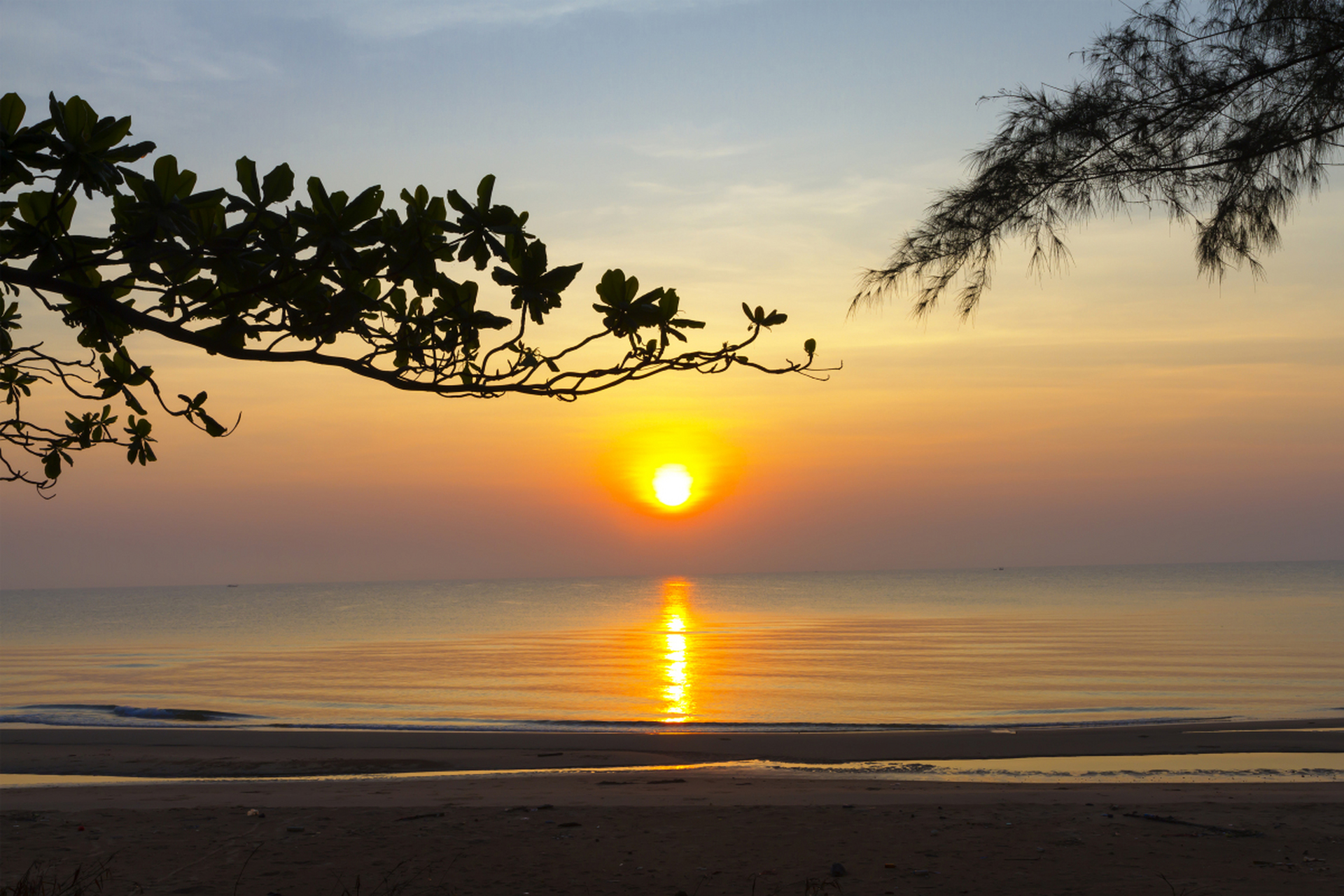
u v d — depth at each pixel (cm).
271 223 262
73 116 233
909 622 8381
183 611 15162
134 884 662
